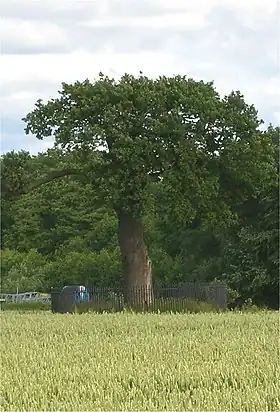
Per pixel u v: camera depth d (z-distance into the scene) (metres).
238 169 58.16
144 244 56.53
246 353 21.50
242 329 30.28
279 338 26.00
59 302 54.22
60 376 17.75
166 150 55.06
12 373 18.56
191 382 17.00
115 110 55.53
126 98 56.28
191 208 55.34
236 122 57.94
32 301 77.69
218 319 35.59
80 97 57.41
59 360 20.64
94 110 56.16
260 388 15.97
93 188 55.59
